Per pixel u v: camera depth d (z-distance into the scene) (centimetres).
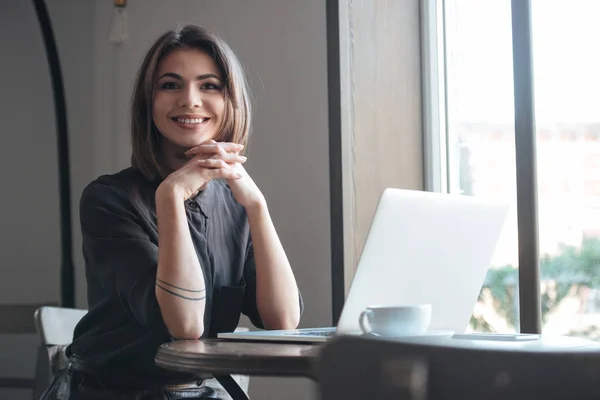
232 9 318
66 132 353
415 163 280
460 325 151
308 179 296
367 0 280
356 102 278
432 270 142
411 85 281
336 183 276
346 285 273
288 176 300
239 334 146
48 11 372
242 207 185
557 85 227
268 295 173
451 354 74
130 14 345
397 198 133
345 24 278
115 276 160
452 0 276
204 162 161
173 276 150
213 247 175
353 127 277
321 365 78
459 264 145
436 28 280
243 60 312
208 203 176
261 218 174
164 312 149
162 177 178
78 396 162
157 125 176
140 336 160
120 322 163
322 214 292
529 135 225
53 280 374
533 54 229
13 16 387
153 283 153
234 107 181
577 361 73
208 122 179
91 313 167
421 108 281
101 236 165
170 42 178
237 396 156
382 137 279
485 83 261
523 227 225
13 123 385
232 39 316
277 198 302
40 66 382
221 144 170
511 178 250
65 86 366
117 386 161
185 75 176
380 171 278
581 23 221
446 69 279
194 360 117
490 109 259
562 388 73
